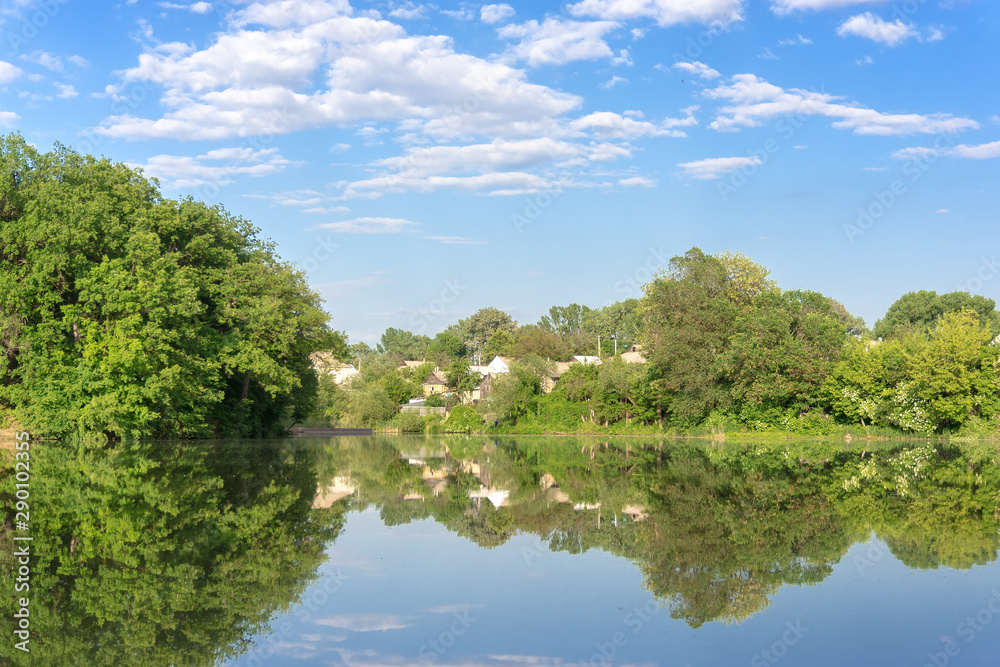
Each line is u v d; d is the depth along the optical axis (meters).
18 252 35.12
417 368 113.00
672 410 58.12
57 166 38.41
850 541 14.27
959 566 12.30
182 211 44.09
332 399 86.56
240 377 49.16
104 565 11.74
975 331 45.59
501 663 7.96
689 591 10.93
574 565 12.55
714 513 17.62
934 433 46.94
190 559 12.26
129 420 36.53
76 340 36.41
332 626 9.16
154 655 8.02
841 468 28.50
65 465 26.47
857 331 110.69
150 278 36.47
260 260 49.81
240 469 26.45
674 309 55.75
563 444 47.94
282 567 11.98
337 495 20.50
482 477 26.45
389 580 11.41
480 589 11.01
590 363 68.75
